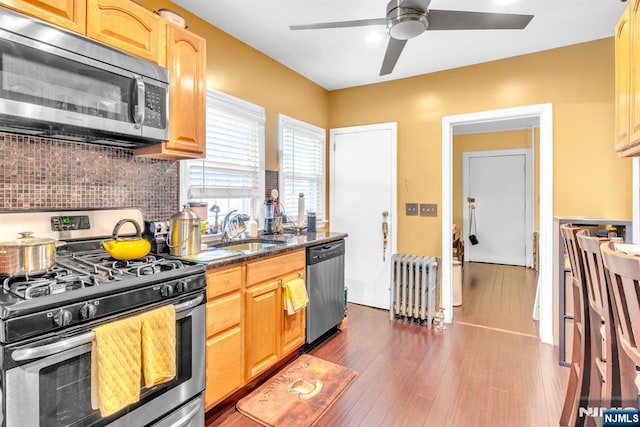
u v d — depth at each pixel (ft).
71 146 5.74
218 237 8.04
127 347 4.15
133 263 5.27
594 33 8.34
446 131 10.74
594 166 8.70
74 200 5.76
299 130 11.34
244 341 6.47
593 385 4.97
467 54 9.55
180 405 5.11
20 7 4.11
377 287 12.12
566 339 7.82
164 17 6.07
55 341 3.63
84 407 3.98
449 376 7.34
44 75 4.28
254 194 9.49
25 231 4.95
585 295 4.96
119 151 6.42
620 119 6.31
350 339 9.34
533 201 18.34
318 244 8.73
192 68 6.40
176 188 7.46
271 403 6.41
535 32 8.26
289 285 7.52
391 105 11.76
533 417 5.95
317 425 5.80
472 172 20.12
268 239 8.73
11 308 3.33
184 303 5.02
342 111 12.81
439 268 10.83
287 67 10.67
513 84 9.69
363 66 10.58
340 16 7.70
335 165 12.96
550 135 9.16
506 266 18.95
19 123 4.49
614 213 8.49
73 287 4.00
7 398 3.35
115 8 5.16
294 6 7.29
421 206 11.26
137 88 5.27
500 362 7.96
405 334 9.67
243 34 8.54
